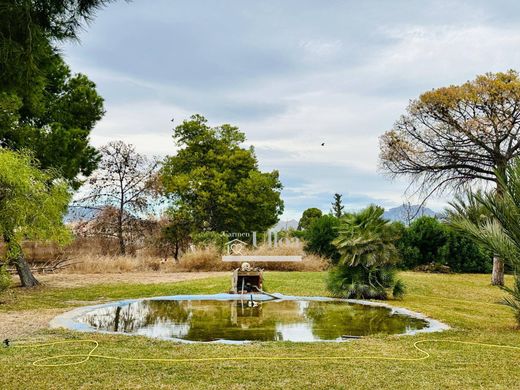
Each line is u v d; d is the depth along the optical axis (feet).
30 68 16.70
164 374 13.58
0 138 40.73
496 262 50.88
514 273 23.93
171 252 87.15
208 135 105.91
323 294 34.78
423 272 63.00
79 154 45.06
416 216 68.54
